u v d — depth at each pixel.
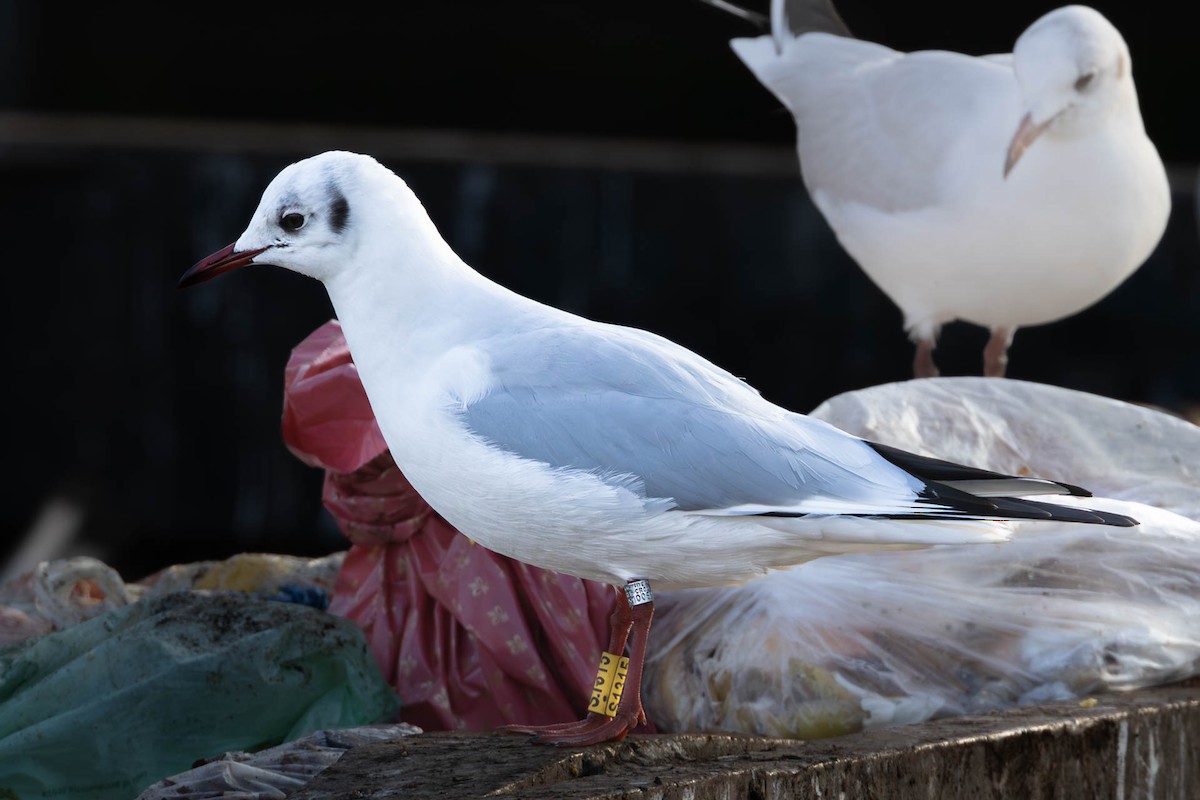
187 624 5.95
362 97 20.86
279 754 5.29
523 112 20.84
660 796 4.62
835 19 10.09
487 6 20.67
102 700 5.74
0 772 5.67
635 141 20.64
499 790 4.59
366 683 6.02
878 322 15.70
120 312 15.85
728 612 6.27
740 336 15.84
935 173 8.49
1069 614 6.13
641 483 4.82
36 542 15.51
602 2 20.59
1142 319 15.53
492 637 6.14
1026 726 5.52
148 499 15.77
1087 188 8.05
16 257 15.89
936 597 6.19
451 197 15.74
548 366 4.95
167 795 5.00
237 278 15.64
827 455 4.95
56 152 15.82
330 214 5.09
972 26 20.56
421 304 5.11
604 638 6.21
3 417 15.91
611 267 15.82
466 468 4.93
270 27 20.67
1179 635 6.10
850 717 5.86
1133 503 6.61
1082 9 8.01
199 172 15.81
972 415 7.12
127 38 20.56
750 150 17.62
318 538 15.66
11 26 20.09
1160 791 5.91
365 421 6.32
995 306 8.73
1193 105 20.20
